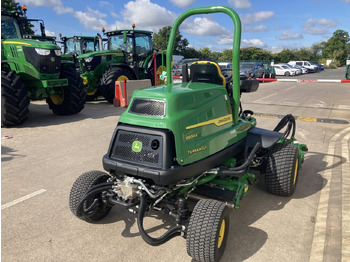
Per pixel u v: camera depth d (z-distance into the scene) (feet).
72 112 28.50
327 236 9.65
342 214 10.94
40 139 20.48
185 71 13.28
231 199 9.34
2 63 24.25
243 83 12.85
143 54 39.34
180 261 8.61
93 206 9.69
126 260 8.64
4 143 19.53
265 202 11.98
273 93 48.14
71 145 19.15
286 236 9.71
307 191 12.92
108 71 34.32
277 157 11.86
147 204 8.95
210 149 9.37
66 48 44.11
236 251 8.97
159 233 9.91
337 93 47.52
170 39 11.50
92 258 8.73
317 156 17.13
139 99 9.09
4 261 8.55
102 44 39.04
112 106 34.17
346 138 20.62
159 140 8.28
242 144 11.59
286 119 14.97
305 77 94.27
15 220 10.66
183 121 8.49
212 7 10.43
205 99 9.60
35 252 8.98
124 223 10.56
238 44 10.23
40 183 13.62
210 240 7.64
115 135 9.14
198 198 9.65
